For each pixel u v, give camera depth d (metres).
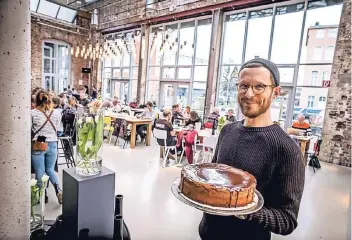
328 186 4.34
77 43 13.04
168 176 4.36
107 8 12.54
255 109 1.00
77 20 12.88
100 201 1.40
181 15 9.23
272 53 7.38
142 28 10.72
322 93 6.48
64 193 1.42
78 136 1.38
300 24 6.77
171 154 5.25
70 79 13.24
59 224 1.57
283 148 0.94
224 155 1.15
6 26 1.18
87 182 1.32
